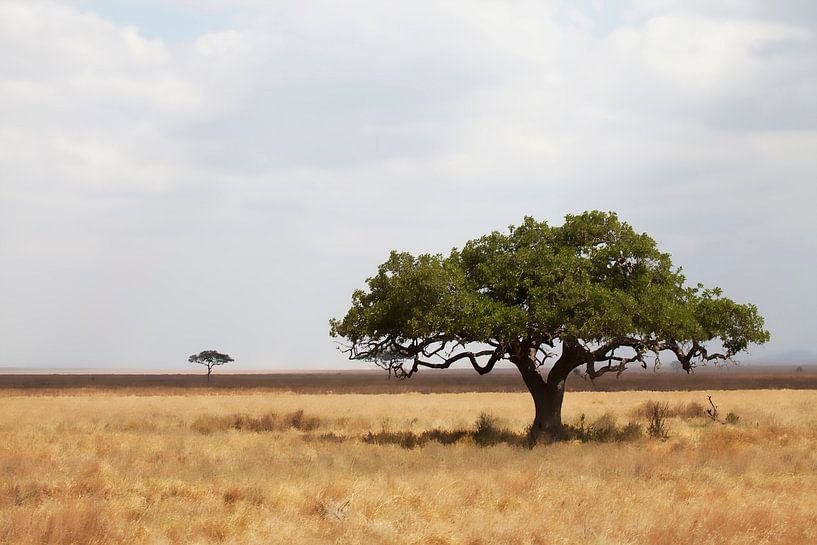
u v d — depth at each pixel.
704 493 16.03
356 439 28.55
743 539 11.89
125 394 77.75
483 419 31.14
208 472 18.19
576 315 25.88
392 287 26.59
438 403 55.50
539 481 16.86
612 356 28.20
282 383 130.12
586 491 15.98
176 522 12.45
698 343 28.44
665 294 28.09
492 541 11.63
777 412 40.38
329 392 86.31
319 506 13.85
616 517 13.30
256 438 28.97
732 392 71.31
